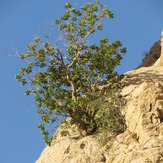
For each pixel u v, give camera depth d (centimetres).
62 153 3225
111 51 3469
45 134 3328
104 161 2920
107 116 3141
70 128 3447
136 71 3781
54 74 3516
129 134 2900
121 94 3331
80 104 3375
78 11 3572
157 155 2539
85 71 3441
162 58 4009
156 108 2841
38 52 3478
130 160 2616
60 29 3522
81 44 3512
